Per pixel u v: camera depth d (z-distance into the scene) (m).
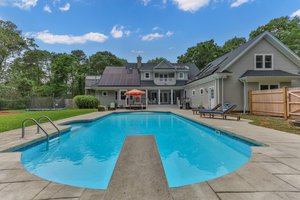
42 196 2.32
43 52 39.44
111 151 5.88
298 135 6.01
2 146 4.86
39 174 4.04
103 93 25.59
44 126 8.38
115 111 18.11
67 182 3.63
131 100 24.62
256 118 11.09
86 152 5.76
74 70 37.69
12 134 6.51
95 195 2.33
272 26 25.25
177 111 17.36
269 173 2.98
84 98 22.59
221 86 15.20
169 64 25.92
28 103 24.25
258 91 13.16
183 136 7.99
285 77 13.90
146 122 12.34
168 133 8.67
